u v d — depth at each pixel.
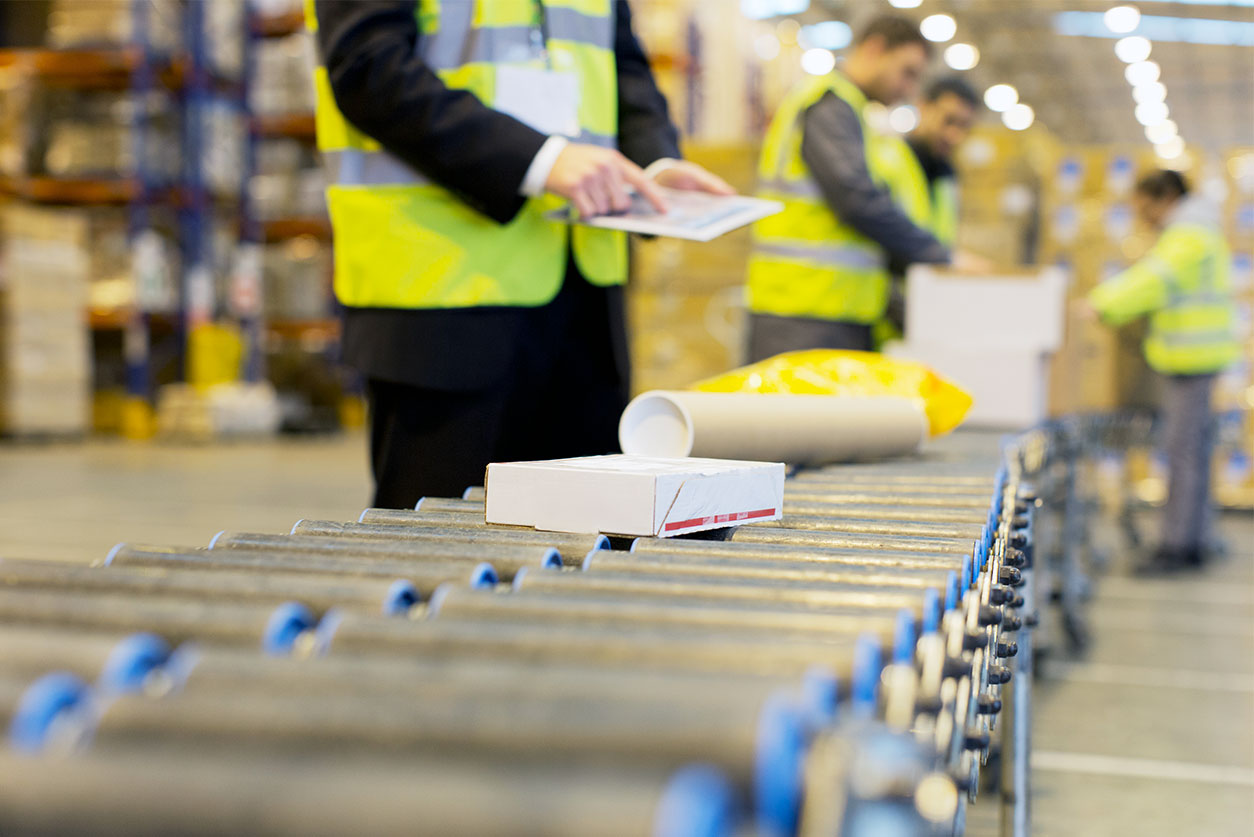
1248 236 7.01
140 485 6.36
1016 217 5.99
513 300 1.60
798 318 3.22
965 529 0.94
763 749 0.33
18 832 0.31
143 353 9.84
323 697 0.39
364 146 1.58
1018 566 1.03
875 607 0.61
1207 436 5.12
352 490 6.29
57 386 9.07
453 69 1.60
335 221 1.61
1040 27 15.34
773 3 15.02
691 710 0.35
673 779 0.29
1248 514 7.25
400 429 1.62
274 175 10.78
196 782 0.31
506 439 1.71
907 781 0.34
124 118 9.50
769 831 0.32
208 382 10.06
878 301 3.33
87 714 0.38
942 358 3.15
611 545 0.90
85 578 0.62
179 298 10.29
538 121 1.63
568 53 1.67
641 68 1.90
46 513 5.14
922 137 3.85
